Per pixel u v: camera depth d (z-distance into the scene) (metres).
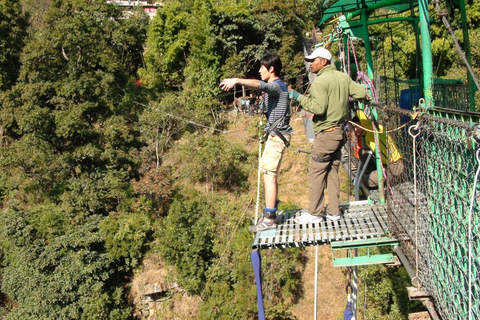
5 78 24.70
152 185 19.39
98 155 21.11
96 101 22.48
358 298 15.37
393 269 14.90
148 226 18.75
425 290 3.84
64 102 21.25
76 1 25.72
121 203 20.02
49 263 17.06
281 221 4.80
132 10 41.25
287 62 24.31
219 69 25.58
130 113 26.28
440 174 3.46
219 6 28.36
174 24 28.61
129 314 17.50
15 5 25.73
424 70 4.09
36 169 20.34
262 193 20.08
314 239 4.31
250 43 26.20
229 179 21.06
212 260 17.39
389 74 15.26
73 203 19.73
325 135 4.31
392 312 14.31
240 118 24.47
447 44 14.59
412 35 15.20
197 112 24.27
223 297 16.31
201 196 19.81
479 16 15.08
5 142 23.78
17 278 17.06
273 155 4.32
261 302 4.07
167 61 28.27
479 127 2.45
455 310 3.20
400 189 4.25
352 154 7.24
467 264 2.93
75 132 20.98
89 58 23.80
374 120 5.59
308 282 17.31
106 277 17.42
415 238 3.89
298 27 26.09
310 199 4.59
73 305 16.56
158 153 23.14
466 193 2.95
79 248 17.91
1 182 23.59
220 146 21.19
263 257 16.41
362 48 15.37
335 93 4.18
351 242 4.31
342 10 9.45
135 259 18.25
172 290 17.67
